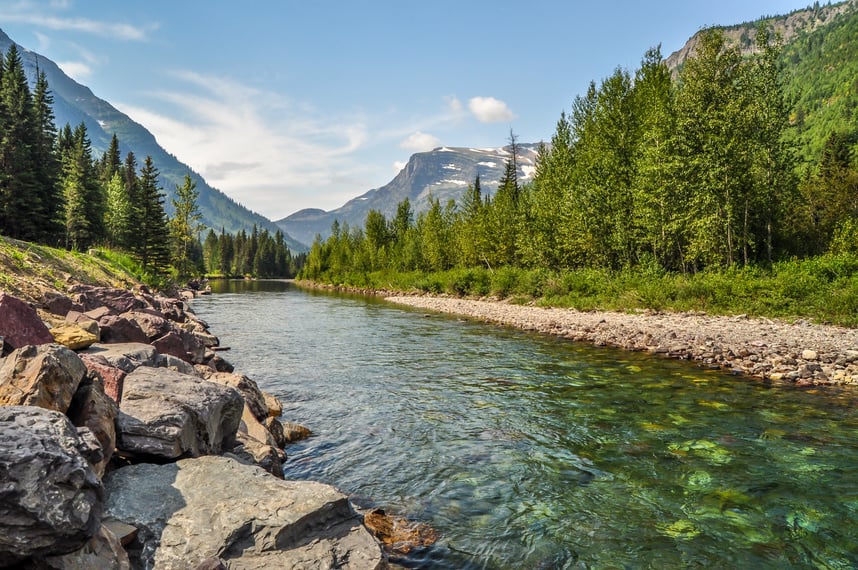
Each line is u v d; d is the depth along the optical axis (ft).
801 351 52.54
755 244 110.63
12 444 11.58
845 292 73.15
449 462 27.32
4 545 10.56
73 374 17.62
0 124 185.26
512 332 84.07
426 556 18.12
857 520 20.79
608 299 108.88
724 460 27.22
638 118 128.16
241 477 17.79
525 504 22.44
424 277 236.22
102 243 252.01
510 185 237.04
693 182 105.70
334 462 27.20
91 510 12.01
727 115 99.86
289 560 14.33
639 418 34.83
